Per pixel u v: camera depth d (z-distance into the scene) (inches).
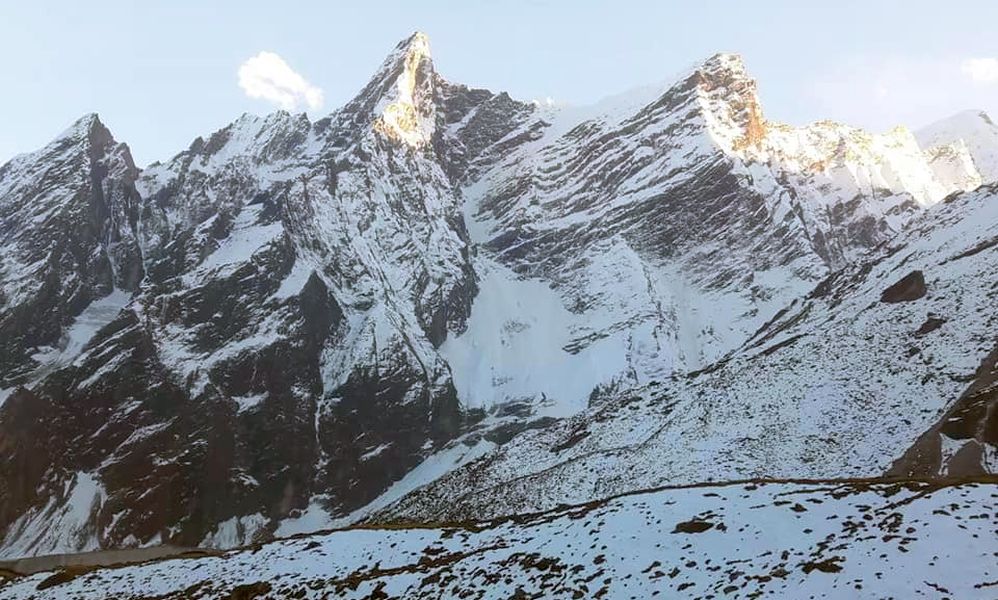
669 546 1397.6
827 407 3061.0
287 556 2076.8
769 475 2741.1
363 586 1686.8
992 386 2600.9
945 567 1049.5
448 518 3690.9
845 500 1405.0
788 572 1165.7
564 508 1915.6
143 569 2299.5
